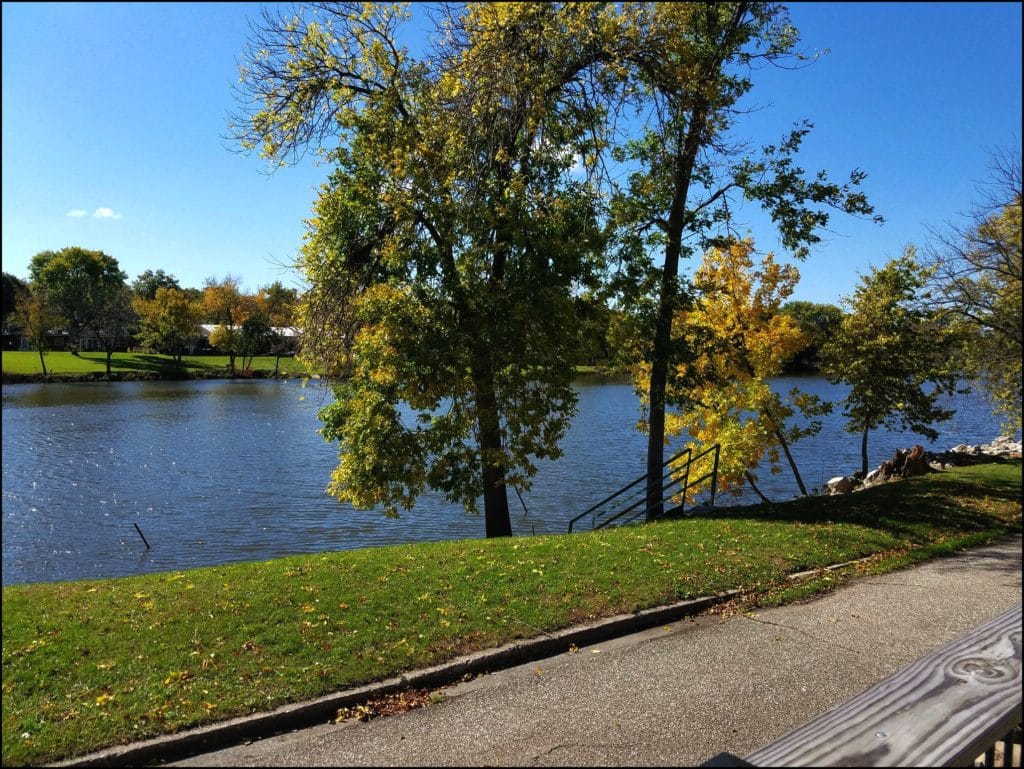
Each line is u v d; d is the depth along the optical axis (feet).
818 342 65.31
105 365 262.67
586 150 40.68
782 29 41.78
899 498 40.57
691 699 15.57
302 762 12.94
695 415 57.21
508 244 39.73
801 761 5.35
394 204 38.65
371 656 17.03
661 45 39.91
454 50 37.86
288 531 62.49
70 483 81.35
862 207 41.39
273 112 42.16
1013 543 31.35
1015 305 51.37
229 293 264.72
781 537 30.42
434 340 38.58
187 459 97.04
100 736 13.30
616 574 24.13
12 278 287.28
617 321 43.39
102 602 20.65
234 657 16.76
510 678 16.83
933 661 6.88
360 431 41.06
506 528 44.96
